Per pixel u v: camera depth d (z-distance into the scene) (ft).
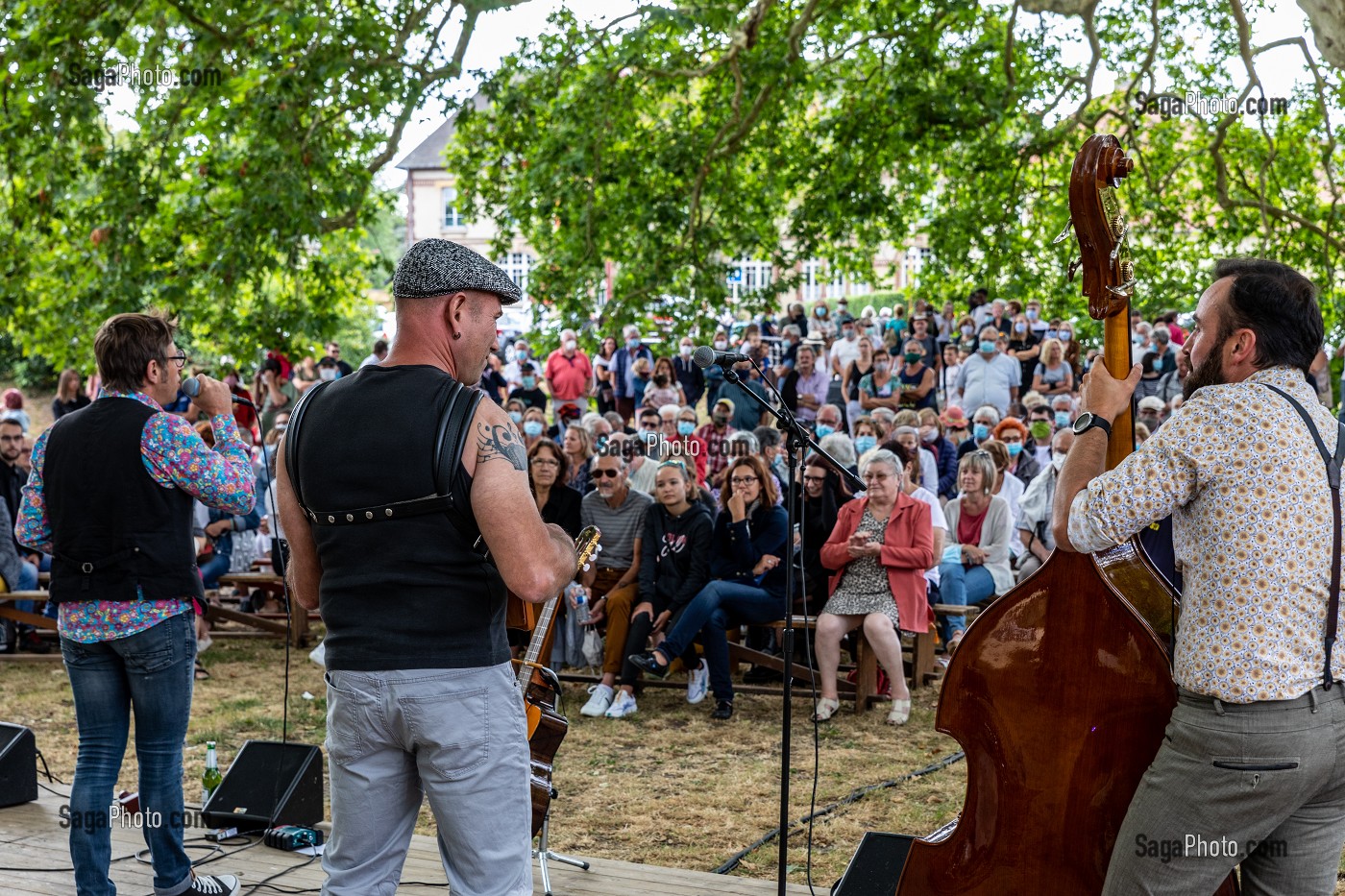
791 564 10.19
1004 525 23.03
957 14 40.40
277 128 35.68
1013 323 43.04
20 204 39.11
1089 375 7.77
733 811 14.98
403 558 6.59
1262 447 6.68
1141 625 7.72
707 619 19.90
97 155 38.52
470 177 44.42
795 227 45.14
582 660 22.66
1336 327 50.19
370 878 6.92
